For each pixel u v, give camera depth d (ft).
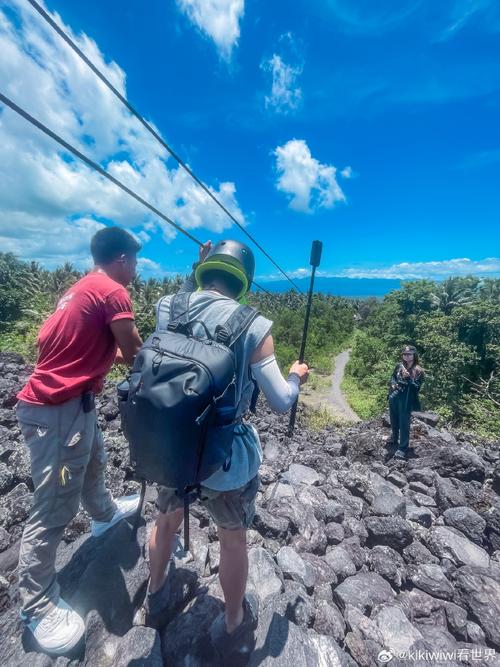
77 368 5.52
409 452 20.34
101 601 6.23
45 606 5.46
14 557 7.93
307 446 23.26
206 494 4.92
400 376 20.13
